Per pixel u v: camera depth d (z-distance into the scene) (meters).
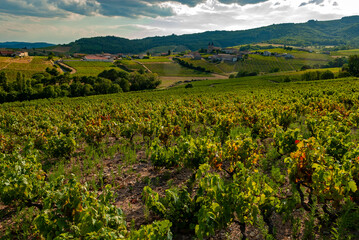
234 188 4.97
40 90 74.00
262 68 169.12
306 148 6.13
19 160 8.49
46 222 4.81
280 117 13.97
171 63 182.50
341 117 13.38
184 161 8.28
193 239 5.30
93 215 4.50
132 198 7.61
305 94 31.06
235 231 5.61
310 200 6.07
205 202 5.30
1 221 6.87
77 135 14.95
